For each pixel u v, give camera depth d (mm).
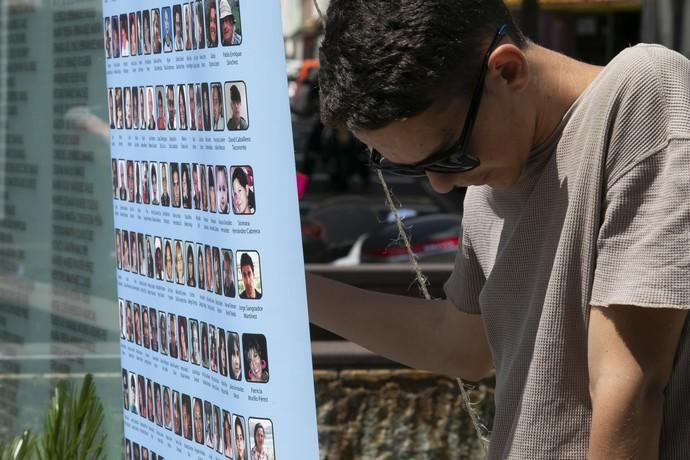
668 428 1702
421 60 1572
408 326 2234
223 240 1641
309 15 17484
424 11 1573
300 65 19062
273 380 1579
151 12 1795
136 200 1926
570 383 1717
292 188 1526
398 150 1708
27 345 2449
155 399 1935
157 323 1895
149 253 1896
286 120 1520
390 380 4309
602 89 1647
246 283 1599
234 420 1658
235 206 1603
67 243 2328
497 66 1641
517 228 1795
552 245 1717
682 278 1541
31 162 2418
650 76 1606
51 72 2324
